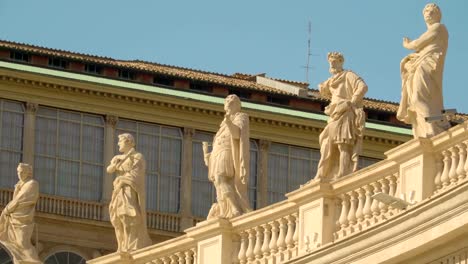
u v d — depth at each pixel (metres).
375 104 68.06
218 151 47.56
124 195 50.00
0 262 53.19
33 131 66.81
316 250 43.47
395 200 41.94
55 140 67.12
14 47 67.00
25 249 53.25
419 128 42.94
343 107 44.53
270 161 67.50
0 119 66.50
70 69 67.38
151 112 67.75
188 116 68.00
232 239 46.66
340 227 43.84
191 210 67.56
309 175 67.94
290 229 45.25
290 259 44.22
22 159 66.69
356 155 44.53
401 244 41.72
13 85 66.75
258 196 67.31
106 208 67.00
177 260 48.50
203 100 67.88
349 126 44.47
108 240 66.88
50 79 66.88
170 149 67.81
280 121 67.56
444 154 41.88
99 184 67.25
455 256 41.19
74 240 66.50
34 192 53.69
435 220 41.03
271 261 45.50
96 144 67.44
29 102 66.94
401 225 41.69
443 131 42.34
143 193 50.16
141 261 49.28
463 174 41.50
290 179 67.69
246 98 68.06
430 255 41.53
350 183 43.62
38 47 67.69
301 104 68.06
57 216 66.38
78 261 66.44
